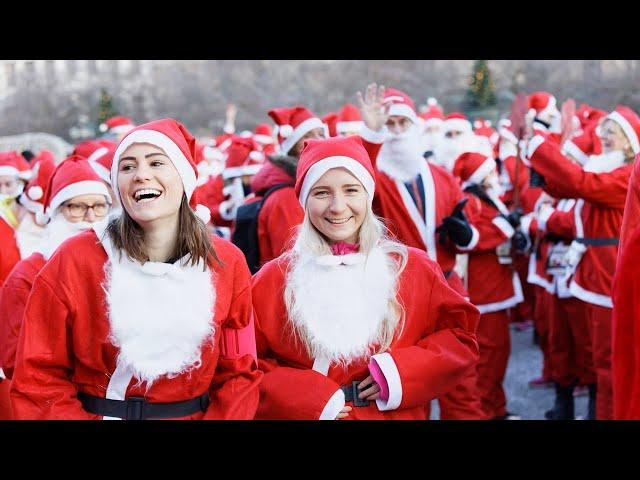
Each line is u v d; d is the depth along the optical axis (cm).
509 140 799
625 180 536
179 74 2286
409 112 515
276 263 326
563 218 600
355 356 311
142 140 273
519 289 607
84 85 2192
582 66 1625
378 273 315
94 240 278
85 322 273
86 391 277
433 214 512
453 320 327
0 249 466
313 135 528
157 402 274
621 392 312
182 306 271
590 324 568
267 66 2272
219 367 287
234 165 822
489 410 591
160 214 271
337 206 311
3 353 332
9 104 2114
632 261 308
